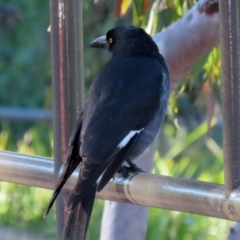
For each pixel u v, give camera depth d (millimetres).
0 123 19719
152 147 7688
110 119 6375
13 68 20906
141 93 6867
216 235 11250
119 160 5887
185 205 4273
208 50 7742
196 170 15484
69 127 5148
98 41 7996
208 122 9047
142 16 8031
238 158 4141
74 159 5277
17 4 20891
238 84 4246
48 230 11344
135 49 7590
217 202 4102
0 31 21000
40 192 12688
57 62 5125
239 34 4238
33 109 20328
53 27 5094
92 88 6879
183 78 8523
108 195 4824
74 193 4812
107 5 15070
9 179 5195
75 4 5062
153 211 11352
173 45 7770
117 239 7109
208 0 7465
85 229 4656
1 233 3830
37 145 15344
